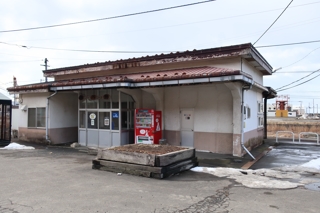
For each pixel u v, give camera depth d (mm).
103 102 12805
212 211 4656
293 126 29031
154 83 10070
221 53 10430
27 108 15383
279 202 5137
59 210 4652
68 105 15273
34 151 11945
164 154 7141
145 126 11680
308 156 10656
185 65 11719
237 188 6078
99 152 8102
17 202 5059
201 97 11523
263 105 16828
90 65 14586
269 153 11430
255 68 12781
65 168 8188
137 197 5379
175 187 6121
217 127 11094
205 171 7703
